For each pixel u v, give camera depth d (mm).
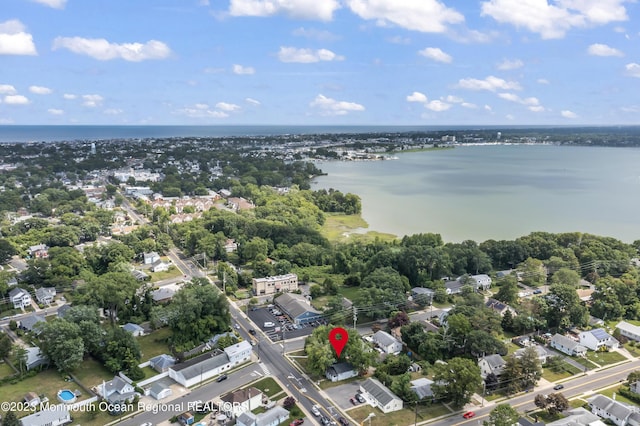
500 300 165875
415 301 169000
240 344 130000
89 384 114438
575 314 148000
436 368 110000
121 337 123750
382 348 133000
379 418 102750
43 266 179500
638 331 143125
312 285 183000
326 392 112875
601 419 104062
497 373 119000
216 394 111688
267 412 100375
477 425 101125
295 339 141000
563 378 121812
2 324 149125
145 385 114000
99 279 147375
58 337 116875
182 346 130250
